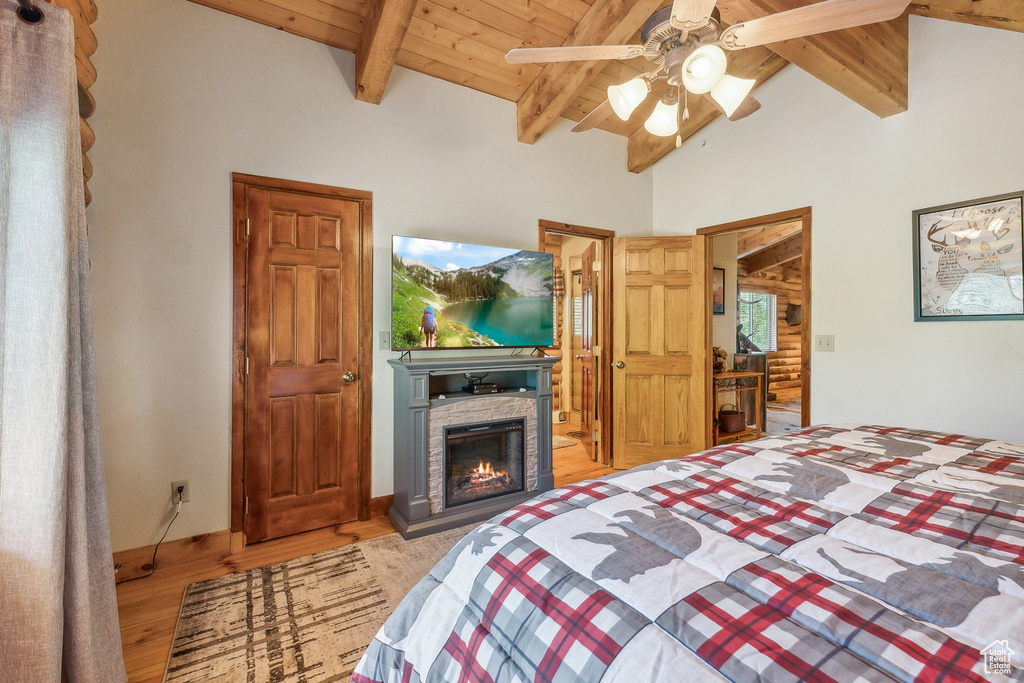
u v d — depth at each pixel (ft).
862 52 8.60
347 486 9.64
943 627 2.27
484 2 9.07
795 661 2.04
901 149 9.52
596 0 9.45
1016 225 8.14
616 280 13.61
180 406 8.12
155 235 7.93
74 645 4.37
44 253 4.13
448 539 8.93
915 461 4.93
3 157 4.03
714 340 18.40
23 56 4.10
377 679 3.29
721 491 4.18
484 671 2.74
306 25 8.97
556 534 3.36
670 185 14.16
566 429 18.95
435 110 10.69
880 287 9.80
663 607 2.49
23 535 4.00
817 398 10.77
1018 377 8.18
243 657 5.67
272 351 8.89
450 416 9.63
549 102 10.73
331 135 9.46
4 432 3.98
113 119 7.64
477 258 10.69
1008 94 8.26
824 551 3.01
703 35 5.81
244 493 8.61
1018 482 4.19
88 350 4.86
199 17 8.29
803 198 11.05
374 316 9.92
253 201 8.71
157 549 7.88
